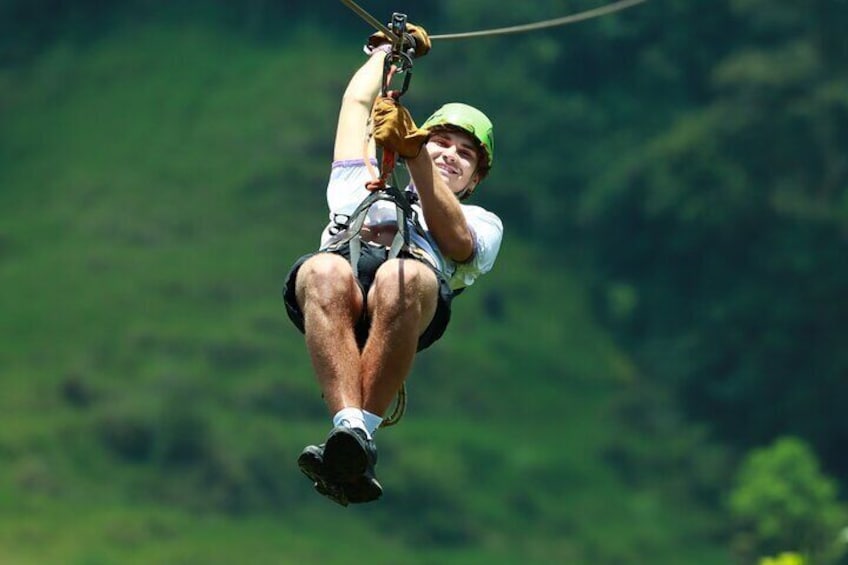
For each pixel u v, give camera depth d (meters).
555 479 167.88
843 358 183.62
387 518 158.38
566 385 183.50
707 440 180.25
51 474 154.75
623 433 178.00
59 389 166.75
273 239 195.38
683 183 194.00
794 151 193.50
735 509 96.62
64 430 160.25
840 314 186.00
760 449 180.00
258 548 149.62
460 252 21.86
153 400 163.62
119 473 157.38
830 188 193.00
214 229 197.12
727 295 190.62
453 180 23.16
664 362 188.62
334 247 21.62
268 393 169.38
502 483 165.00
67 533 146.50
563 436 175.50
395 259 21.12
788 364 184.88
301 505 159.25
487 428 173.38
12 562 139.62
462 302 189.88
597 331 193.25
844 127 194.38
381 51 24.02
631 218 198.25
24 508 149.25
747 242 192.12
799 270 188.00
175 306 183.50
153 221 198.38
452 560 154.50
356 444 20.02
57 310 182.50
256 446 161.62
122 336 176.25
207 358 174.00
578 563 157.50
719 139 194.38
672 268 195.38
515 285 195.62
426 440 167.62
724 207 190.88
